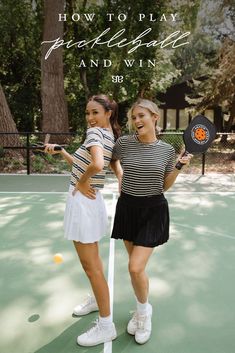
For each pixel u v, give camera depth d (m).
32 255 4.02
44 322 2.78
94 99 2.48
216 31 18.00
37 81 18.06
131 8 14.90
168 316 2.86
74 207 2.38
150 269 3.69
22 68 17.66
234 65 13.83
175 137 9.02
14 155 10.29
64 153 2.78
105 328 2.53
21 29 16.59
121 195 2.55
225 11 16.62
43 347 2.49
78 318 2.83
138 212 2.46
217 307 3.00
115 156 2.59
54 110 13.09
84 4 15.39
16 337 2.60
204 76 17.75
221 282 3.43
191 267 3.75
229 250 4.20
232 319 2.83
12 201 6.32
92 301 2.89
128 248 2.66
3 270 3.66
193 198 6.64
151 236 2.43
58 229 4.86
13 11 16.09
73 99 16.88
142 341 2.52
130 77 15.01
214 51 18.19
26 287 3.31
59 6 12.65
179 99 22.22
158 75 16.20
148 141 2.46
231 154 11.54
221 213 5.69
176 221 5.27
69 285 3.35
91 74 15.66
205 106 15.47
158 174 2.42
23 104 18.02
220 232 4.81
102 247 4.25
